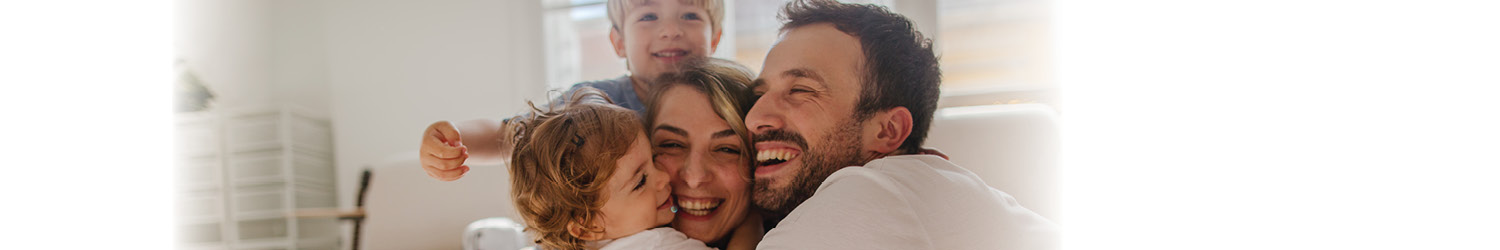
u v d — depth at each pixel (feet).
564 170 4.14
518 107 4.85
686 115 4.25
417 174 5.07
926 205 4.08
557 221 4.21
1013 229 4.12
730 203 4.25
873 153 4.18
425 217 5.02
